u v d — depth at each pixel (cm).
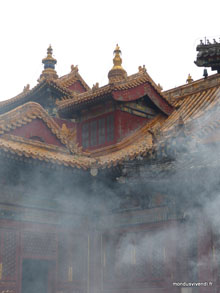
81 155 2509
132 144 2731
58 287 2314
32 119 2402
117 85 2706
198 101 2912
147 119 2975
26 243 2234
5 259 2130
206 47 2706
